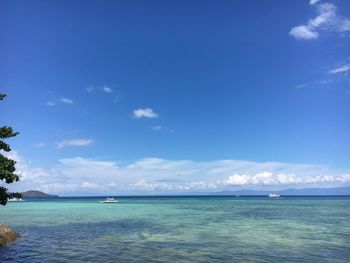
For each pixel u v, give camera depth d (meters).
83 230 41.00
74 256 25.19
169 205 128.00
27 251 27.19
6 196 29.62
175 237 34.66
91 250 27.52
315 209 89.00
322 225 46.34
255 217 61.66
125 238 34.06
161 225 46.91
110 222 51.81
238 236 35.31
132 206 117.19
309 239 33.09
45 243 30.97
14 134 30.12
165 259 24.14
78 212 79.38
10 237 32.44
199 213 74.31
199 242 31.38
